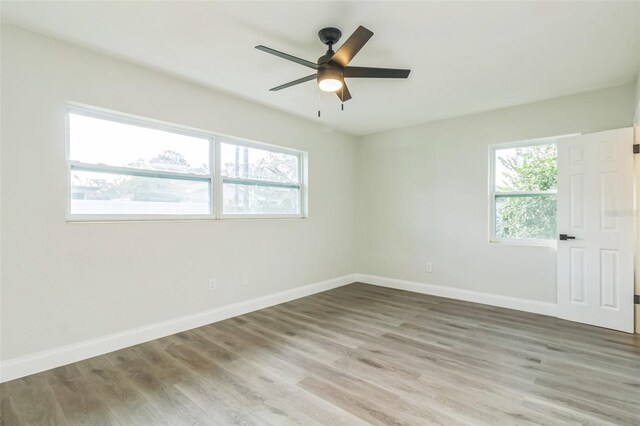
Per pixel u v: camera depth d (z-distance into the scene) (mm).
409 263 4949
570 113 3617
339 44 2543
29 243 2391
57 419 1882
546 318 3615
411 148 4914
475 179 4293
